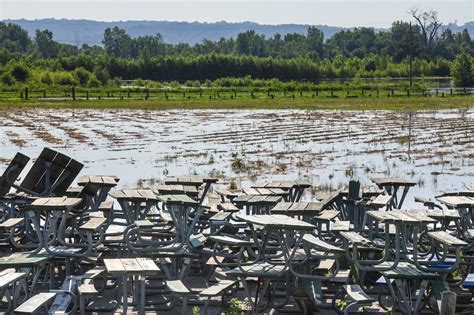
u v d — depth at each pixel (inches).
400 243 543.2
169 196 552.4
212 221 579.2
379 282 519.5
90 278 490.6
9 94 4347.9
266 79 6722.4
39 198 548.4
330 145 1706.4
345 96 4360.2
